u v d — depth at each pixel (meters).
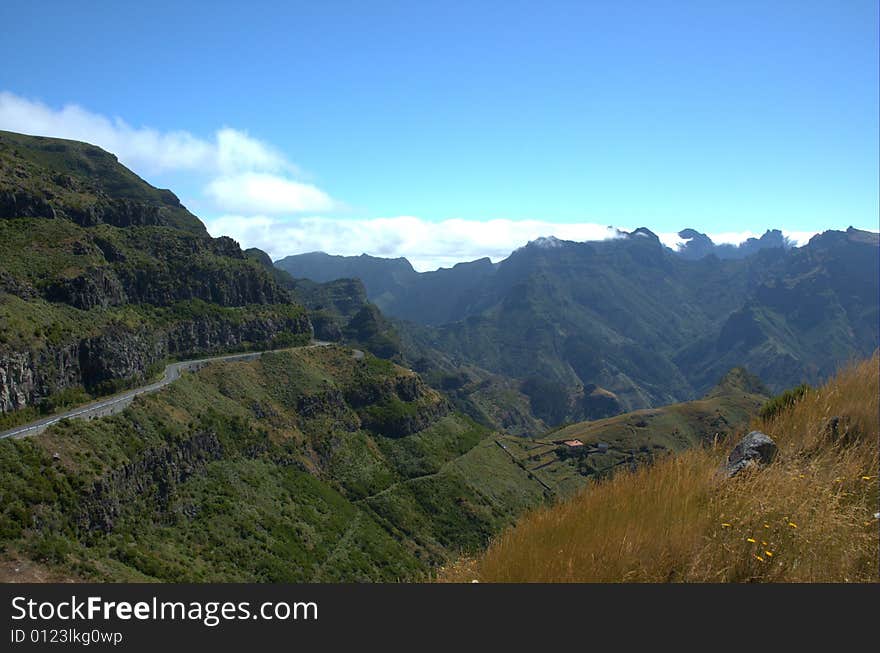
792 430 14.86
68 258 107.25
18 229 109.44
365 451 141.62
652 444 170.62
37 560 45.72
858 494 11.41
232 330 154.88
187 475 89.12
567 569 10.38
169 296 142.25
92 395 89.56
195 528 79.38
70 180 146.12
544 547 11.54
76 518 60.50
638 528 10.82
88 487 64.44
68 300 98.38
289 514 98.00
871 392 14.70
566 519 12.30
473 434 174.38
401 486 132.38
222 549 77.38
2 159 128.25
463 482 140.25
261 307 172.38
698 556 9.96
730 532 10.45
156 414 91.50
